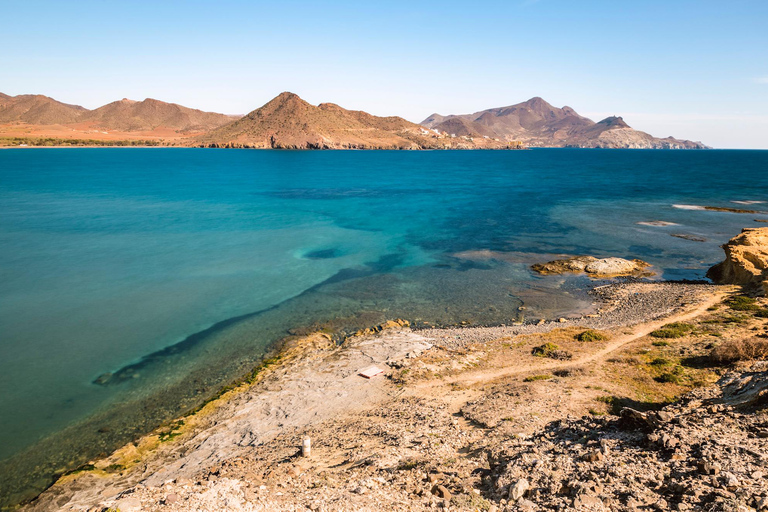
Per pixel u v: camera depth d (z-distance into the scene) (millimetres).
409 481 13609
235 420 22609
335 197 109875
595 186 134750
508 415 19703
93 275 46938
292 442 19469
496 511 11172
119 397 25438
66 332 33594
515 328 34406
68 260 52094
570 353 27953
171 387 26516
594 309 38906
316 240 64438
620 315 36500
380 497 12352
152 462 19469
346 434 19641
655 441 13898
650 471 11953
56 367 28609
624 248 60062
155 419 23453
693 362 25109
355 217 82750
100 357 29984
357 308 39281
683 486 10523
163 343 32156
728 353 24062
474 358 28531
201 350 31188
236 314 37625
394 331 34000
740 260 43688
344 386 25641
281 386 26000
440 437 18062
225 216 81625
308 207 93688
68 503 16797
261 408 23672
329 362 28938
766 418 14461
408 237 67125
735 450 12305
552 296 42312
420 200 105938
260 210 88812
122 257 53875
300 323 35969
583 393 21672
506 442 16562
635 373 24281
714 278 46531
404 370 26906
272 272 49312
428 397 23328
